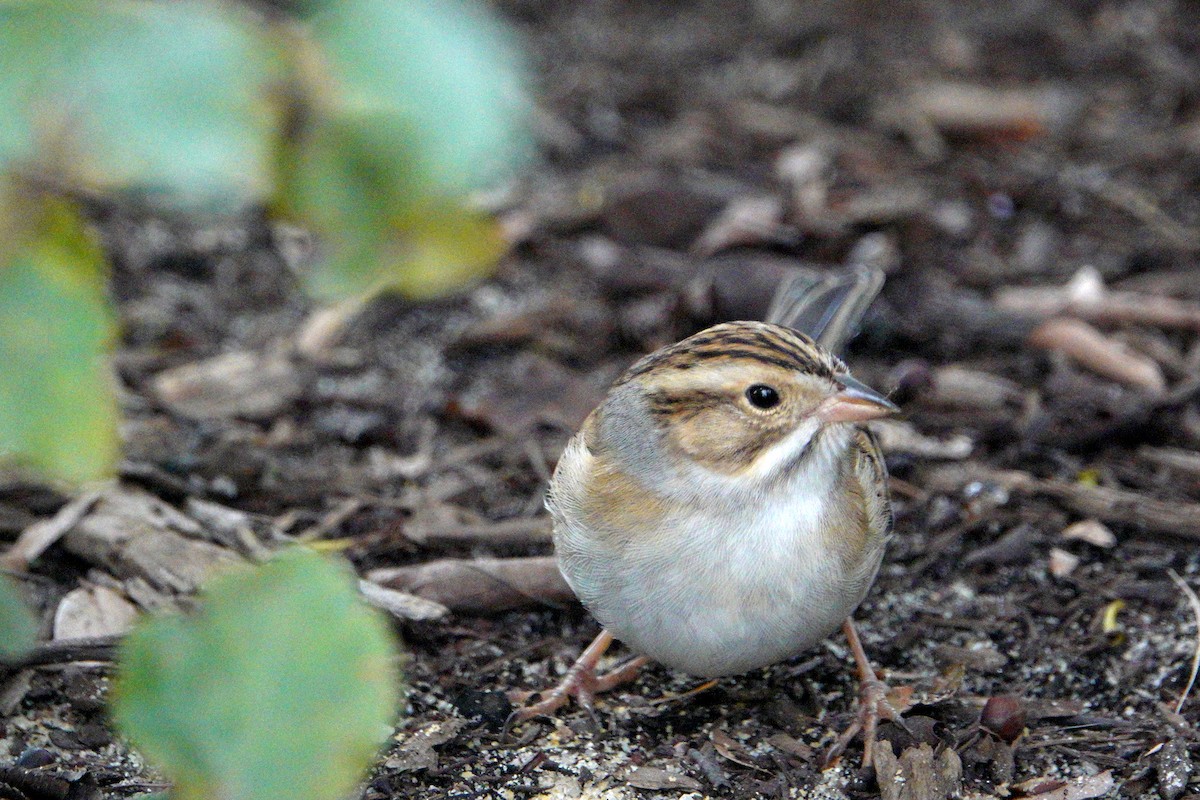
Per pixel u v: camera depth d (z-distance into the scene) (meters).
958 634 9.72
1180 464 11.49
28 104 3.40
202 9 3.57
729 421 7.67
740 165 16.77
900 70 18.88
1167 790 7.88
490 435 12.34
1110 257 14.82
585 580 8.08
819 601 7.84
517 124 4.07
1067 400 12.36
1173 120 17.62
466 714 8.89
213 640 4.30
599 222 15.58
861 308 10.52
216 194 3.71
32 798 7.76
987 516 10.90
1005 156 17.02
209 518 10.65
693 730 8.78
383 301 14.31
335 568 4.39
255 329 13.88
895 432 11.99
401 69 3.58
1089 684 9.13
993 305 13.82
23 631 5.20
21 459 4.02
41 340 3.77
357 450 12.10
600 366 13.37
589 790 8.16
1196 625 9.57
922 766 8.12
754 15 20.53
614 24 20.31
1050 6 20.44
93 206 15.39
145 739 4.32
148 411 12.25
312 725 4.27
